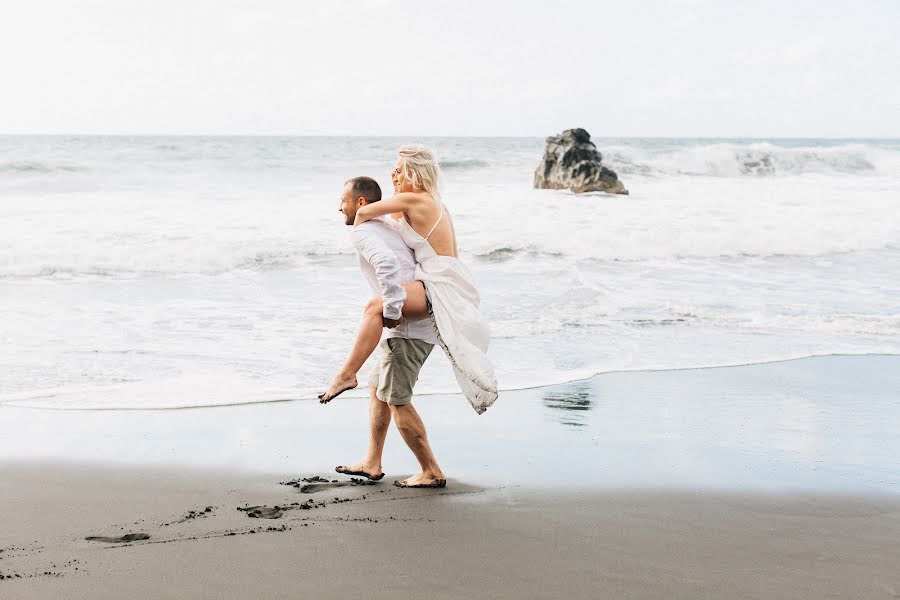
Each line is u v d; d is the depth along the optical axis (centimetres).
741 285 1060
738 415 550
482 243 1282
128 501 374
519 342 745
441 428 511
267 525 346
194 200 1730
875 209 1892
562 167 2484
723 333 803
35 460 430
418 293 393
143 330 736
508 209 1775
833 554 325
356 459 452
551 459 454
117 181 2078
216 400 552
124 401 543
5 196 1730
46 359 634
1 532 332
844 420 541
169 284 966
